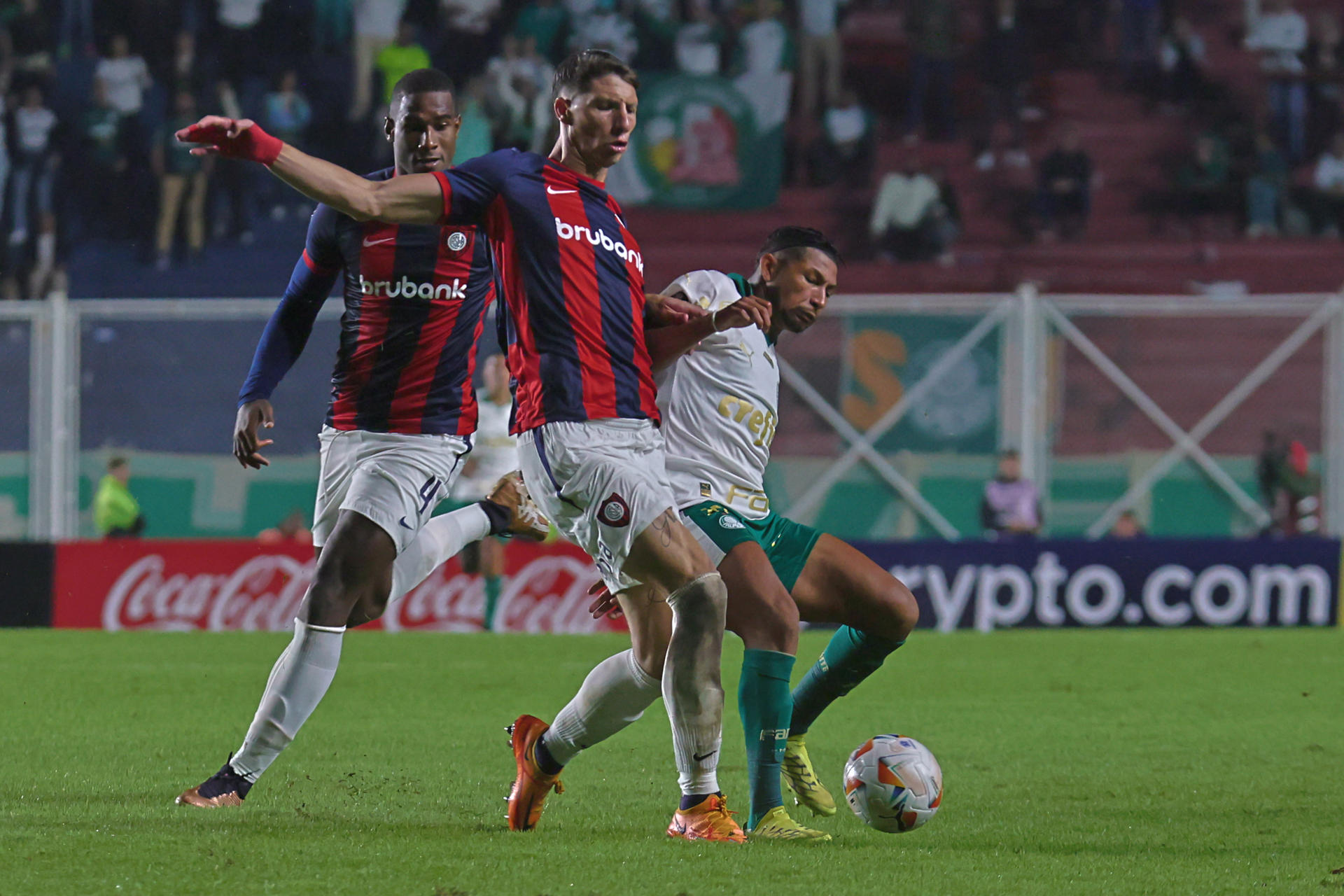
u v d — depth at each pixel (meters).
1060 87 74.88
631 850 13.91
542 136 69.25
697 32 72.56
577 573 46.78
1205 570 48.38
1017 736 24.23
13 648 39.91
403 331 17.62
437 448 17.86
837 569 17.25
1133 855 14.27
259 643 41.59
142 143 69.00
